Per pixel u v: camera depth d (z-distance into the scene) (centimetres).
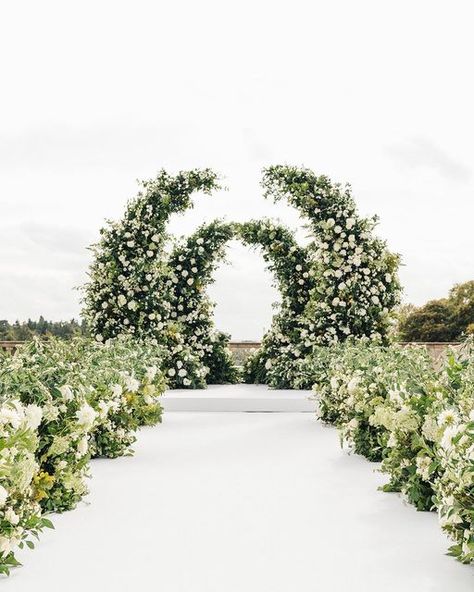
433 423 381
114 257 1106
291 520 380
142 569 299
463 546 299
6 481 296
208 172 1136
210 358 1318
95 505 415
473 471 274
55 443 384
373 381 569
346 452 609
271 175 1121
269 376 1198
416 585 278
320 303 1088
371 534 352
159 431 752
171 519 382
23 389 368
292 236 1222
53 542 339
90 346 755
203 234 1246
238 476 502
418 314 2916
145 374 736
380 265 1075
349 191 1095
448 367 425
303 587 277
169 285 1216
